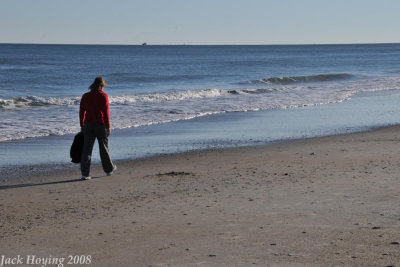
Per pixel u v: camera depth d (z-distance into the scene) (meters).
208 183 10.21
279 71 79.94
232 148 15.42
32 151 15.22
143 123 22.17
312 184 9.63
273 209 7.73
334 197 8.40
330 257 5.34
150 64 107.12
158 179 10.90
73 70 80.62
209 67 94.19
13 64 99.81
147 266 5.29
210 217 7.39
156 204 8.49
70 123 21.97
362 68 86.50
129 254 5.74
